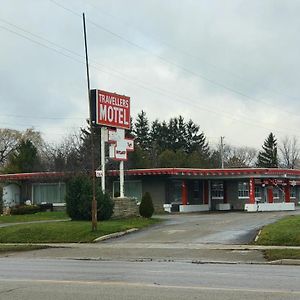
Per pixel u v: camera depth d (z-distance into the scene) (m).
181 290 10.99
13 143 86.50
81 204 31.81
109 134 33.47
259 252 20.36
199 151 98.38
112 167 52.88
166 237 25.75
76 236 26.70
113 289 11.27
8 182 48.97
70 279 13.13
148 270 15.22
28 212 44.28
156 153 87.38
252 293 10.52
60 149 70.88
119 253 21.20
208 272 14.55
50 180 48.16
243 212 43.69
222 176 45.81
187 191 46.75
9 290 11.33
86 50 27.48
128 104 34.91
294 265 16.91
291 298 9.92
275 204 46.78
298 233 23.39
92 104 32.72
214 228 28.50
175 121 101.88
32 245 24.80
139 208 34.72
